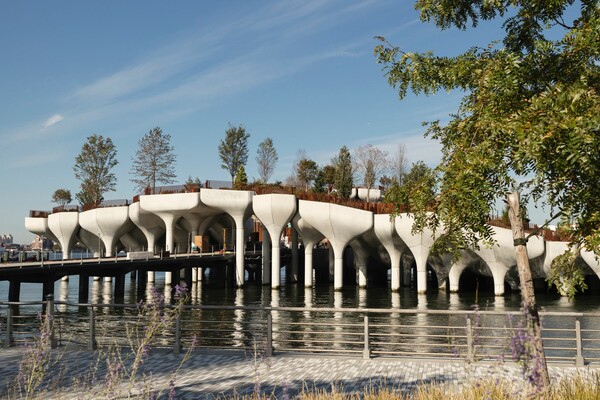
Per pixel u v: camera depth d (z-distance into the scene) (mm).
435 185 6469
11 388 8508
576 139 4797
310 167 84312
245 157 81938
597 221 5496
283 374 9648
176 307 5254
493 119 5723
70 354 11500
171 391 5867
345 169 73875
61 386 8562
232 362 10758
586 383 6445
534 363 4000
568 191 5660
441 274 48250
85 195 81875
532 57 6281
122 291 44750
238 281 52125
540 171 5262
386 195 7488
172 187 55562
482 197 5797
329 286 56344
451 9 7176
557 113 5070
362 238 51750
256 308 11336
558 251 40188
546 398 4887
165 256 51344
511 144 5512
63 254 67688
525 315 4141
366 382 8969
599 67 6262
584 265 39562
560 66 6285
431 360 10609
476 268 45250
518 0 6723
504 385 5273
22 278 36406
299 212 48750
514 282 45219
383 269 62406
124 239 72625
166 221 56031
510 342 4195
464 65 6633
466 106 6469
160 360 10977
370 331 22641
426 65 7180
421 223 7070
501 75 5984
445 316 28141
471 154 5789
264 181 81188
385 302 37719
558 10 6660
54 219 67688
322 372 9781
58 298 43469
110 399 5793
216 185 53812
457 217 6387
